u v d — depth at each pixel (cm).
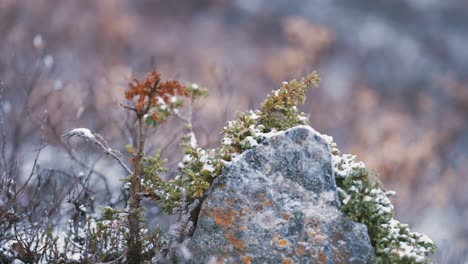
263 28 2961
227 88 782
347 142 1487
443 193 1152
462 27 3425
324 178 342
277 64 1748
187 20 2906
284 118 378
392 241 334
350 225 335
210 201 347
